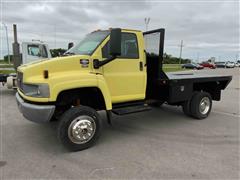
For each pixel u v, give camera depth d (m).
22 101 3.68
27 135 4.51
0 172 3.04
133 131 4.84
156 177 2.94
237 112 6.77
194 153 3.69
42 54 9.96
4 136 4.44
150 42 5.23
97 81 3.77
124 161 3.40
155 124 5.38
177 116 6.15
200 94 5.74
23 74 3.52
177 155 3.61
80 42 4.54
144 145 4.04
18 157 3.52
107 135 4.57
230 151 3.78
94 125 3.88
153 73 5.22
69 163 3.33
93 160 3.43
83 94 4.07
